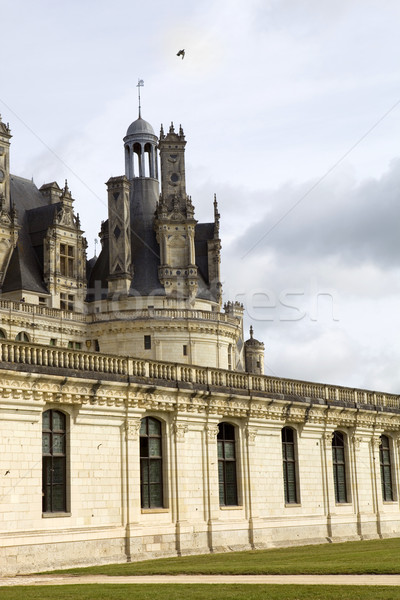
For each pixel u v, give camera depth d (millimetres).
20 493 44312
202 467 55719
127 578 37812
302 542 61750
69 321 94000
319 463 65750
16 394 44688
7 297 91125
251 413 59406
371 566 37438
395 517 73000
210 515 55344
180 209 101250
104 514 48844
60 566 45312
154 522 51812
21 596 30797
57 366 47219
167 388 53156
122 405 50750
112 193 99938
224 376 58375
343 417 68312
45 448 46594
